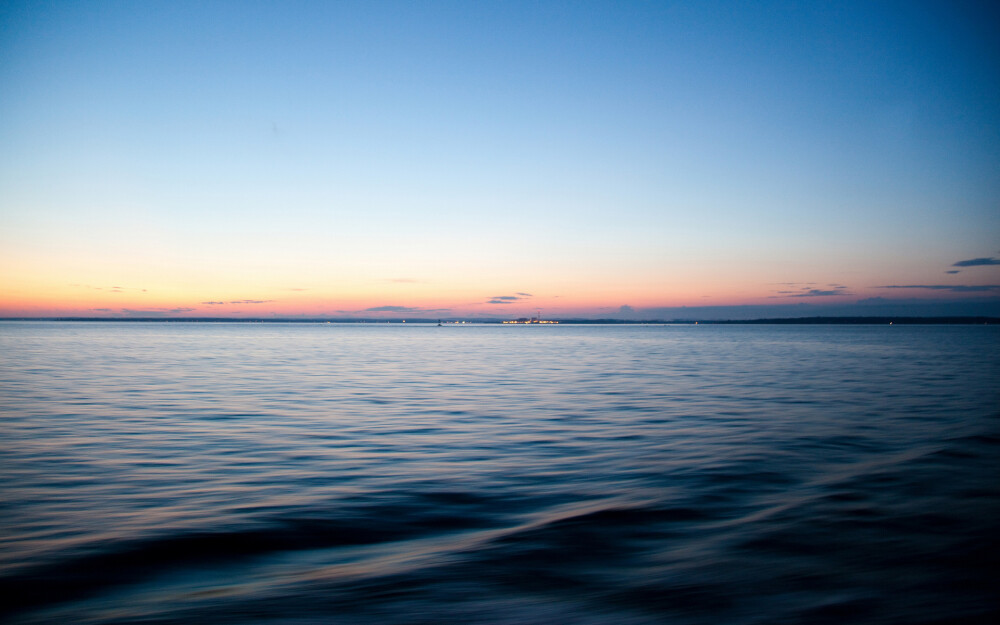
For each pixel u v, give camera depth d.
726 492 8.80
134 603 5.21
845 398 20.34
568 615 4.97
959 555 6.21
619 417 16.31
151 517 7.66
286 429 14.30
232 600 5.26
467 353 56.00
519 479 9.73
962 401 19.41
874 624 4.79
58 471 10.07
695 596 5.30
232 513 7.86
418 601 5.23
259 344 75.25
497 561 6.16
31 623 4.83
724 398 20.53
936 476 9.62
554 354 53.97
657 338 116.62
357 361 42.28
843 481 9.35
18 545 6.62
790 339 103.25
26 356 43.84
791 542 6.62
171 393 21.47
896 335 131.50
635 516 7.64
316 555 6.43
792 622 4.83
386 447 12.30
